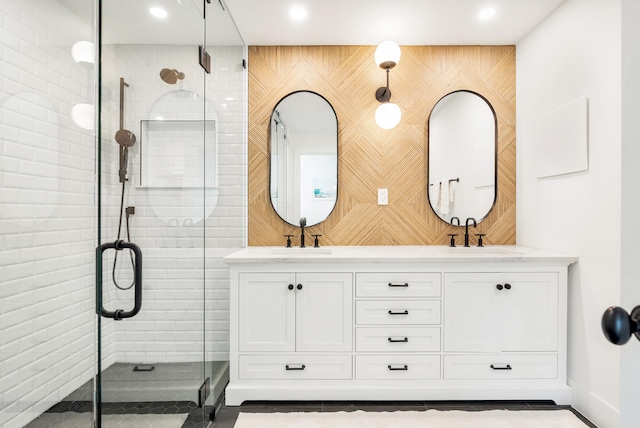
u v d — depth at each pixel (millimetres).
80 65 1533
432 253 2217
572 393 1997
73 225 1479
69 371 1472
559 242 2146
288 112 2652
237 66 2498
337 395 2023
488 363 2025
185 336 1780
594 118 1861
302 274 2041
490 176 2650
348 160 2652
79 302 1457
